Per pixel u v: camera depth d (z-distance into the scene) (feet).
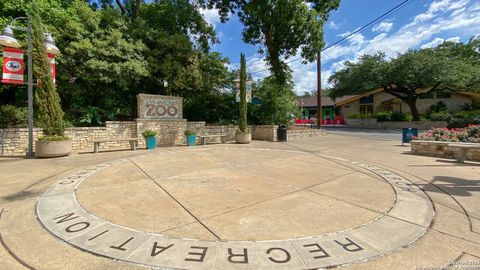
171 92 45.32
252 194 14.32
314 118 120.67
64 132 30.58
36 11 33.01
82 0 41.45
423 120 74.49
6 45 24.38
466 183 16.60
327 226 10.30
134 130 36.96
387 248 8.74
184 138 40.91
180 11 46.42
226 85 50.75
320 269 7.66
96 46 34.32
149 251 8.47
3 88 35.88
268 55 53.47
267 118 50.11
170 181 17.01
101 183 16.46
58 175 18.60
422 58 66.80
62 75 33.76
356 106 107.86
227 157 26.73
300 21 43.73
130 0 51.47
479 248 8.71
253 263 7.90
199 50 47.83
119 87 39.29
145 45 39.73
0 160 24.86
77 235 9.52
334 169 20.85
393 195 14.20
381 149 32.94
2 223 10.59
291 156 27.45
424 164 22.80
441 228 10.21
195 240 9.17
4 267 7.63
